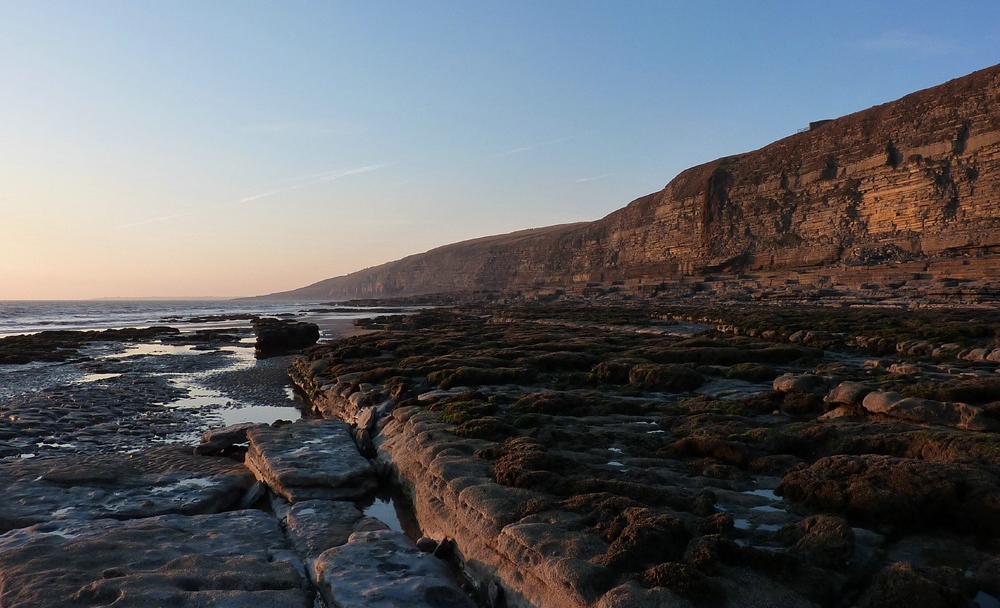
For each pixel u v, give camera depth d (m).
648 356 23.94
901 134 97.94
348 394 21.44
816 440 11.36
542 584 7.02
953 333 26.08
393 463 13.46
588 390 18.45
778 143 127.56
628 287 125.25
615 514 7.88
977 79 89.88
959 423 11.73
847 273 80.19
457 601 7.45
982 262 66.25
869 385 14.36
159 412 23.12
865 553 6.83
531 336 37.72
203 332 71.44
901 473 8.16
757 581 6.20
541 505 8.45
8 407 23.16
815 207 109.62
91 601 6.91
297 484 12.18
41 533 9.30
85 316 129.12
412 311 140.50
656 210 156.25
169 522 9.99
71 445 17.88
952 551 6.93
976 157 85.88
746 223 122.94
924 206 90.44
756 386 18.11
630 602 5.97
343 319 106.38
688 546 6.79
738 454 10.62
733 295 89.44
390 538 9.14
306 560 8.87
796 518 7.99
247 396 27.33
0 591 7.18
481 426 12.95
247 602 7.02
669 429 13.41
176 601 6.93
